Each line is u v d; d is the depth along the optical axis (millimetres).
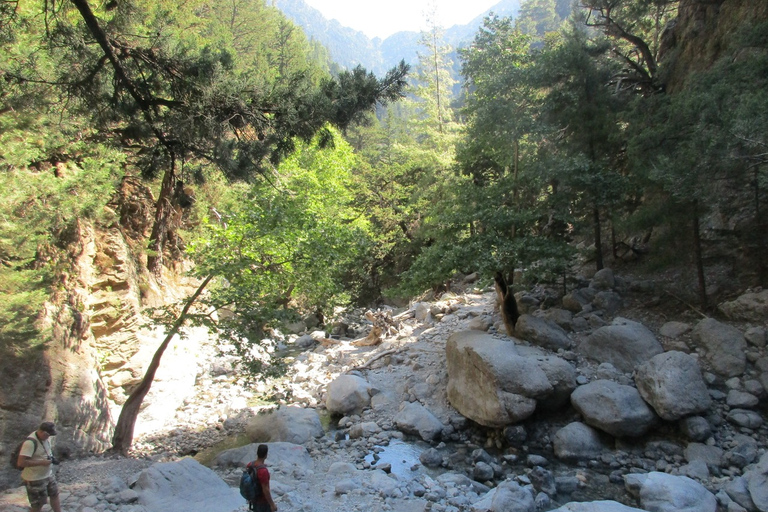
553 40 24531
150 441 13508
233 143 10836
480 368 13211
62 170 14219
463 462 11898
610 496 10062
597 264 17906
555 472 11109
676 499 9094
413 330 21438
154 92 11000
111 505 8422
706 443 11094
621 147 17641
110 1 9992
